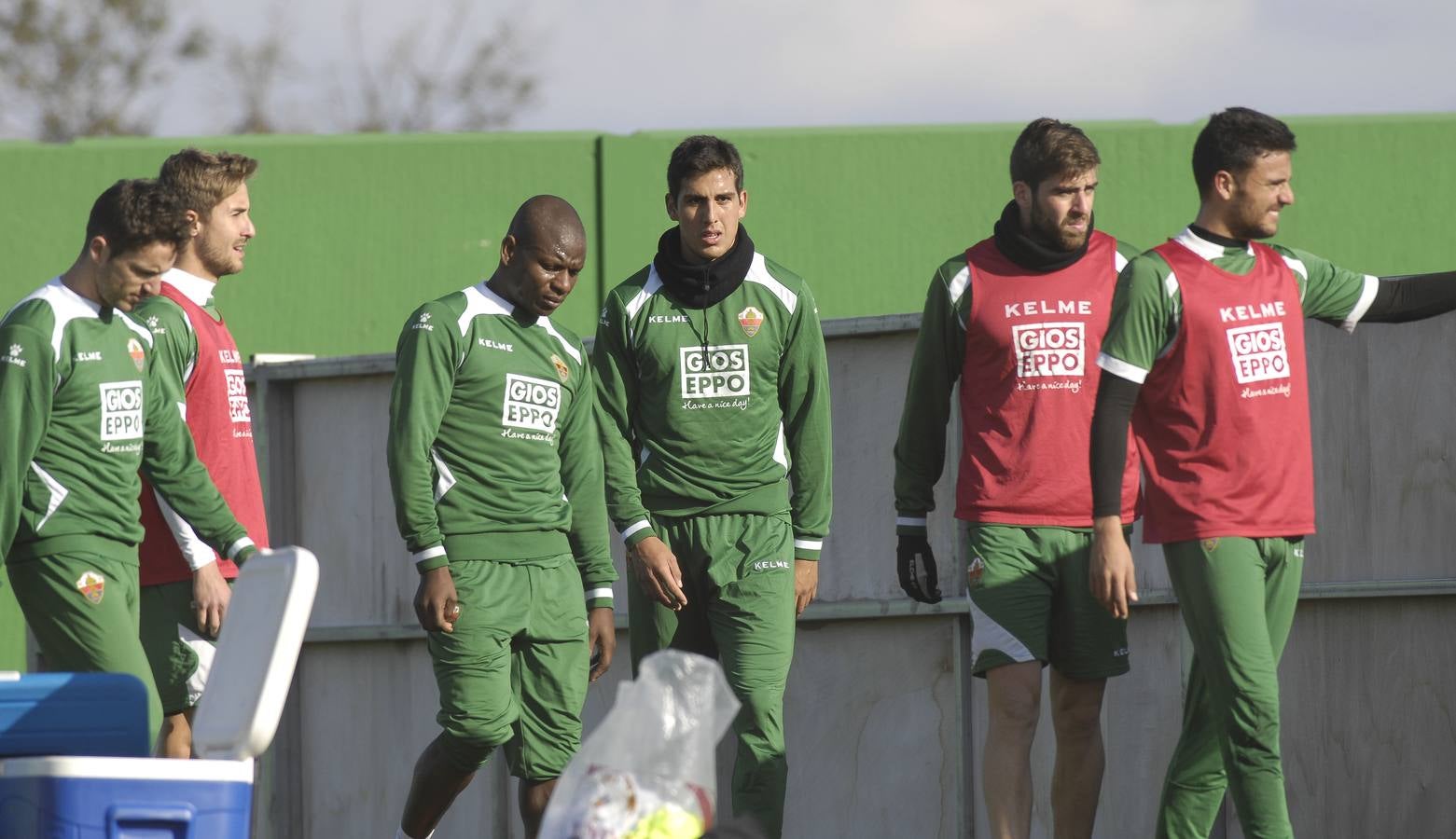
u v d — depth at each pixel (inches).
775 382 783.1
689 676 345.4
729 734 916.6
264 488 1058.1
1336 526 843.4
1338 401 844.6
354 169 1491.1
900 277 1477.6
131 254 685.3
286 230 1489.9
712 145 766.5
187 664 789.2
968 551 748.6
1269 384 670.5
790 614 780.0
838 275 1478.8
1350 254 1464.1
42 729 542.3
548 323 770.2
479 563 746.2
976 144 1481.3
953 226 1476.4
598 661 799.1
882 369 924.6
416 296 1489.9
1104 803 861.8
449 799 787.4
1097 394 680.4
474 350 745.6
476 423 748.6
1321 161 1466.5
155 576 788.0
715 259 773.3
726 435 775.7
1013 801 721.6
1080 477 737.6
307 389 1060.5
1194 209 1466.5
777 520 784.3
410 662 1014.4
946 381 768.3
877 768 912.3
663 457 782.5
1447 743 824.9
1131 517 757.9
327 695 1047.6
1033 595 734.5
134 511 715.4
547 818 344.8
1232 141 671.1
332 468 1049.5
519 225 751.1
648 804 332.2
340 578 1043.9
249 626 522.0
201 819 496.1
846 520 932.0
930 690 901.8
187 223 693.9
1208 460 668.7
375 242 1489.9
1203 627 668.1
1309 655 844.6
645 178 1470.2
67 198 1467.8
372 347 1488.7
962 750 888.3
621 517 776.9
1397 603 834.2
